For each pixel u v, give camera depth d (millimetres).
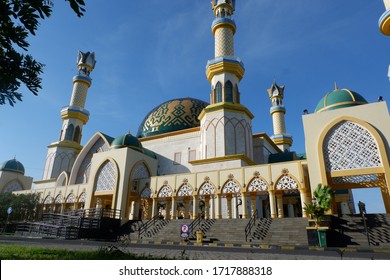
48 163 37875
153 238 18719
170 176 24031
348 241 13367
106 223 21453
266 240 14844
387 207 17453
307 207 13938
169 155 32094
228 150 25203
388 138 16172
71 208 31344
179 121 35188
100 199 28453
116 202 23906
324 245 12797
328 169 17234
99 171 27031
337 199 28781
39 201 32062
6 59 4535
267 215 28281
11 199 29766
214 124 26719
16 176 40344
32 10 4184
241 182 20453
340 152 17234
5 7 4031
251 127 28719
